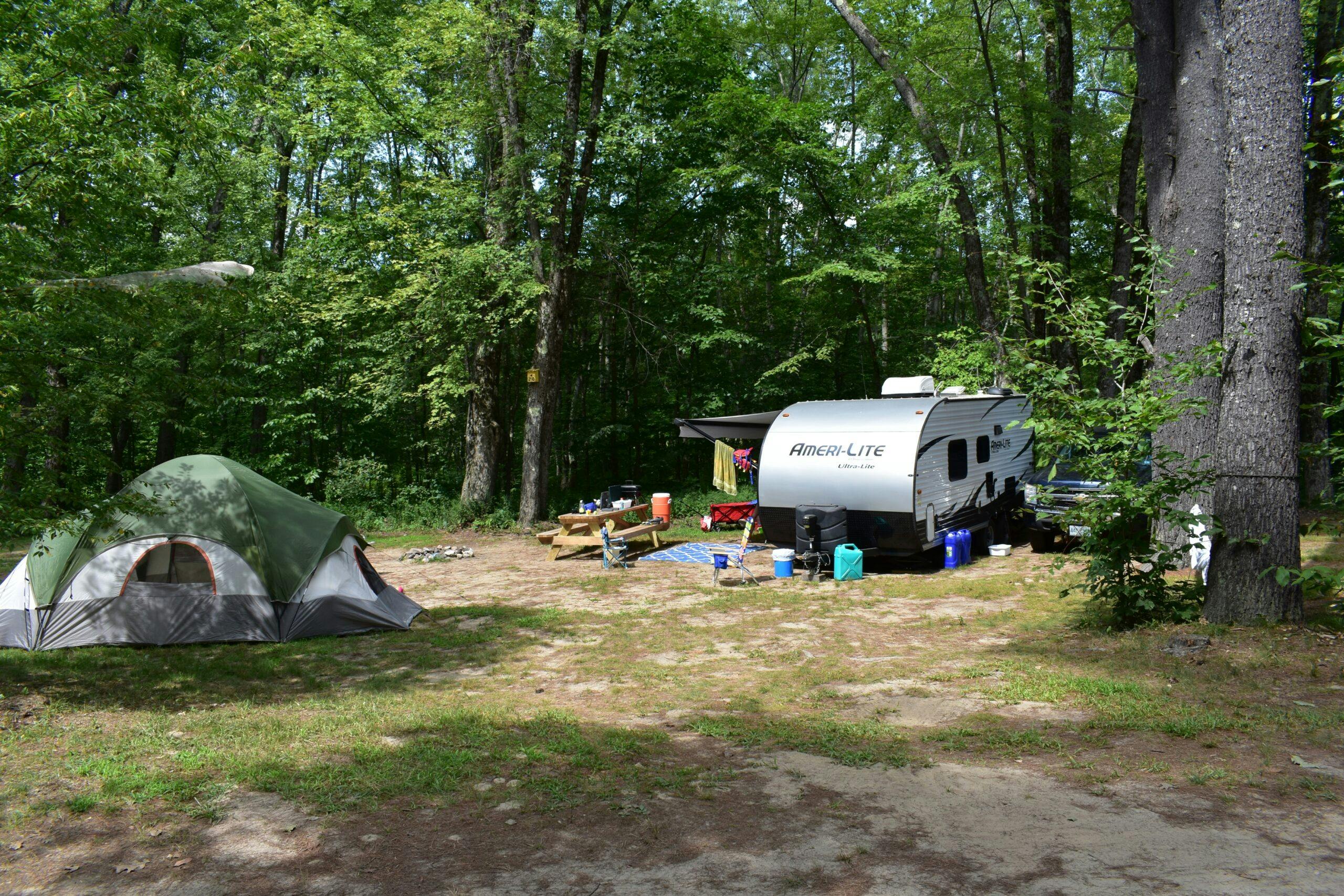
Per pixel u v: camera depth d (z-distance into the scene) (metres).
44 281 7.02
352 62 18.73
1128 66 23.00
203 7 17.88
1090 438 7.93
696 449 29.41
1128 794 4.46
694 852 4.00
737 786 4.80
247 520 9.30
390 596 10.27
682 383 25.53
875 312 26.56
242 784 4.88
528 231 19.98
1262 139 7.29
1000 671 7.00
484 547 17.25
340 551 9.73
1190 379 7.61
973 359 17.42
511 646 8.75
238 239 22.08
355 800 4.64
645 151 22.11
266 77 19.67
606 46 18.64
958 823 4.21
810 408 13.48
